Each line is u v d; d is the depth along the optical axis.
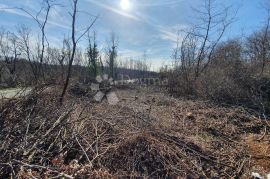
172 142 5.49
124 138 5.11
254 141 6.54
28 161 4.09
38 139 4.67
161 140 5.44
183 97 13.10
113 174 4.25
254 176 4.68
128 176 4.29
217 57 15.97
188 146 5.52
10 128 4.91
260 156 5.55
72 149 4.71
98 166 4.34
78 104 7.20
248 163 5.22
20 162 3.90
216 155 5.45
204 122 7.80
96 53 25.81
